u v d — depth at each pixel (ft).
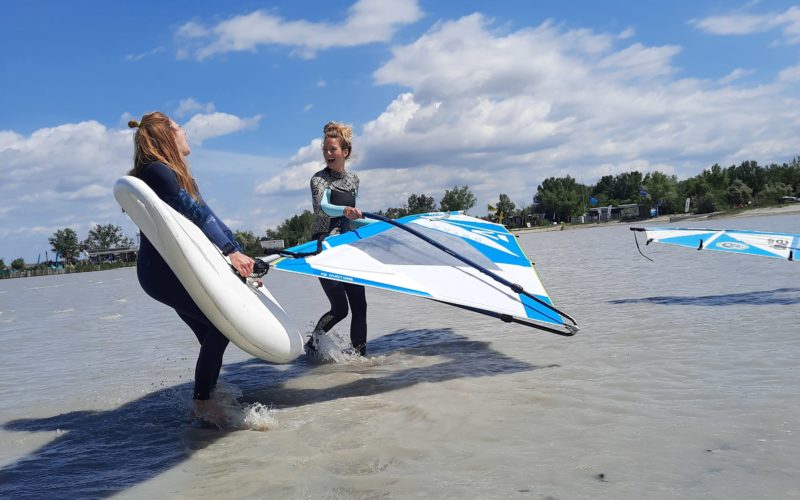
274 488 8.64
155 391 15.42
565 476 8.24
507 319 15.46
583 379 13.17
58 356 21.97
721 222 157.38
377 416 11.75
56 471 10.13
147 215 10.91
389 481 8.53
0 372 19.54
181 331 26.27
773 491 7.41
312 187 17.72
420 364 16.24
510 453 9.22
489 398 12.28
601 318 20.83
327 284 17.63
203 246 11.48
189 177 12.33
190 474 9.55
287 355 12.43
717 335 16.58
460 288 15.85
